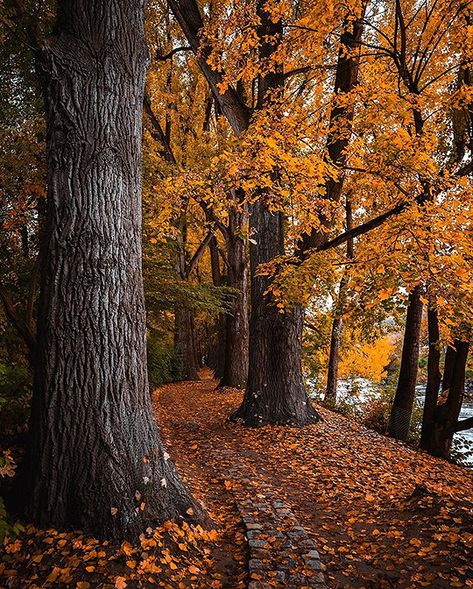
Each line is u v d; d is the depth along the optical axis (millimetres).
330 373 14617
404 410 10789
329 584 3361
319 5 6812
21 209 6863
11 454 4438
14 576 2932
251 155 5668
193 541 3650
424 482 6387
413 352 10875
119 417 3609
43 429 3514
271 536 3893
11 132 6621
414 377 10898
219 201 6355
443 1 7250
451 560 3498
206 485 5465
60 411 3490
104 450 3488
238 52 7793
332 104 7453
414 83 7379
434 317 9781
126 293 3766
